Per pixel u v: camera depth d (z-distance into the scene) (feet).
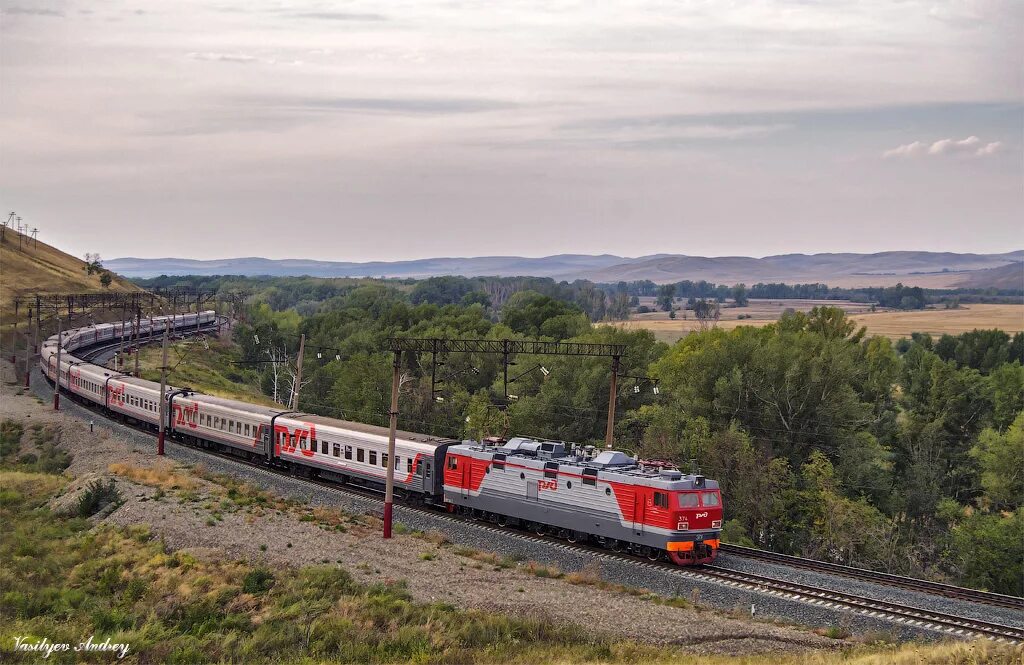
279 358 429.79
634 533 130.52
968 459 267.39
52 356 335.88
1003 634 100.42
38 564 129.08
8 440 248.93
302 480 191.11
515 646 95.61
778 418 258.37
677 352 293.23
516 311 415.03
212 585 116.57
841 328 313.32
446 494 161.27
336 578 116.98
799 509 224.53
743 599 113.60
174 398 239.71
